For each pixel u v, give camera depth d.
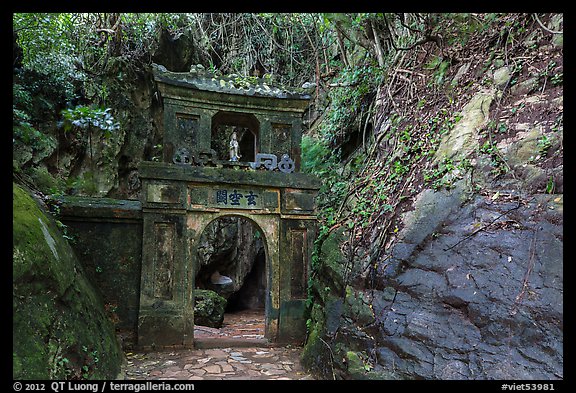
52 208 5.84
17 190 4.12
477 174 4.66
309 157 9.42
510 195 4.21
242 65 11.20
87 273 5.98
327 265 5.86
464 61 6.18
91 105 8.85
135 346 5.94
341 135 8.94
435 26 6.74
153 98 9.95
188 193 6.46
